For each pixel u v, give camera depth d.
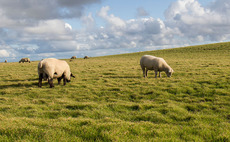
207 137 4.82
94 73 19.86
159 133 5.00
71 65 31.44
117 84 13.38
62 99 9.77
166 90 10.74
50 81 12.48
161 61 15.27
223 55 44.09
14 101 9.48
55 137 4.68
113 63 33.41
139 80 14.29
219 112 7.08
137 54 81.94
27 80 15.55
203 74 16.06
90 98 9.94
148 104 8.21
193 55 51.22
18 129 5.11
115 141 4.42
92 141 4.54
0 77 18.03
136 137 4.75
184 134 5.04
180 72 17.80
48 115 7.17
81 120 6.03
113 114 7.19
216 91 9.77
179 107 7.79
